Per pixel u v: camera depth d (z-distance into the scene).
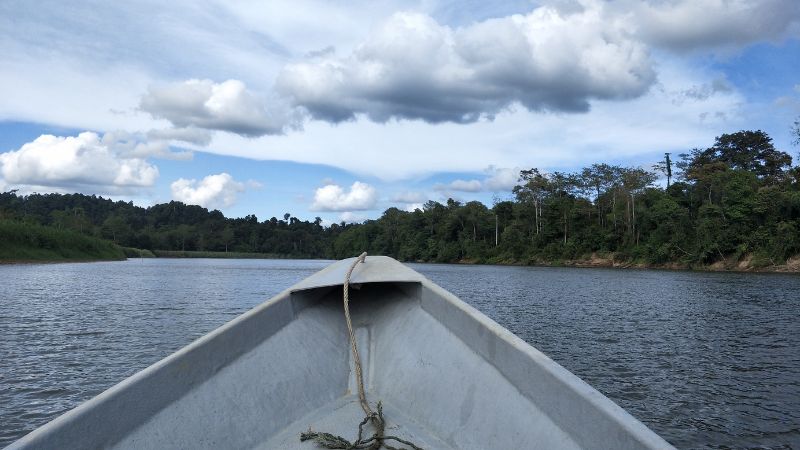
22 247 72.69
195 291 29.89
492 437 2.41
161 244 150.00
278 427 2.71
